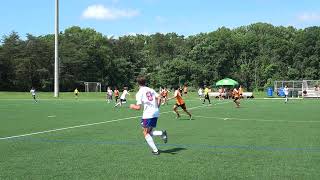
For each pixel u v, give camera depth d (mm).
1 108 35750
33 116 26562
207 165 10297
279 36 142500
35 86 104125
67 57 106750
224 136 16109
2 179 8852
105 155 11695
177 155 11719
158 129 18750
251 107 38656
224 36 126562
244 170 9727
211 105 42656
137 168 9938
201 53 122438
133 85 121812
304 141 14656
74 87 109688
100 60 118312
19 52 101062
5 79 99312
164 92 44562
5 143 14102
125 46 128500
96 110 33188
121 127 19578
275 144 13898
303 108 36812
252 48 128500
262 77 119250
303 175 9234
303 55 122562
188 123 21953
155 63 135000
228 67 123812
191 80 115625
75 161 10797
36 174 9305
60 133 17047
